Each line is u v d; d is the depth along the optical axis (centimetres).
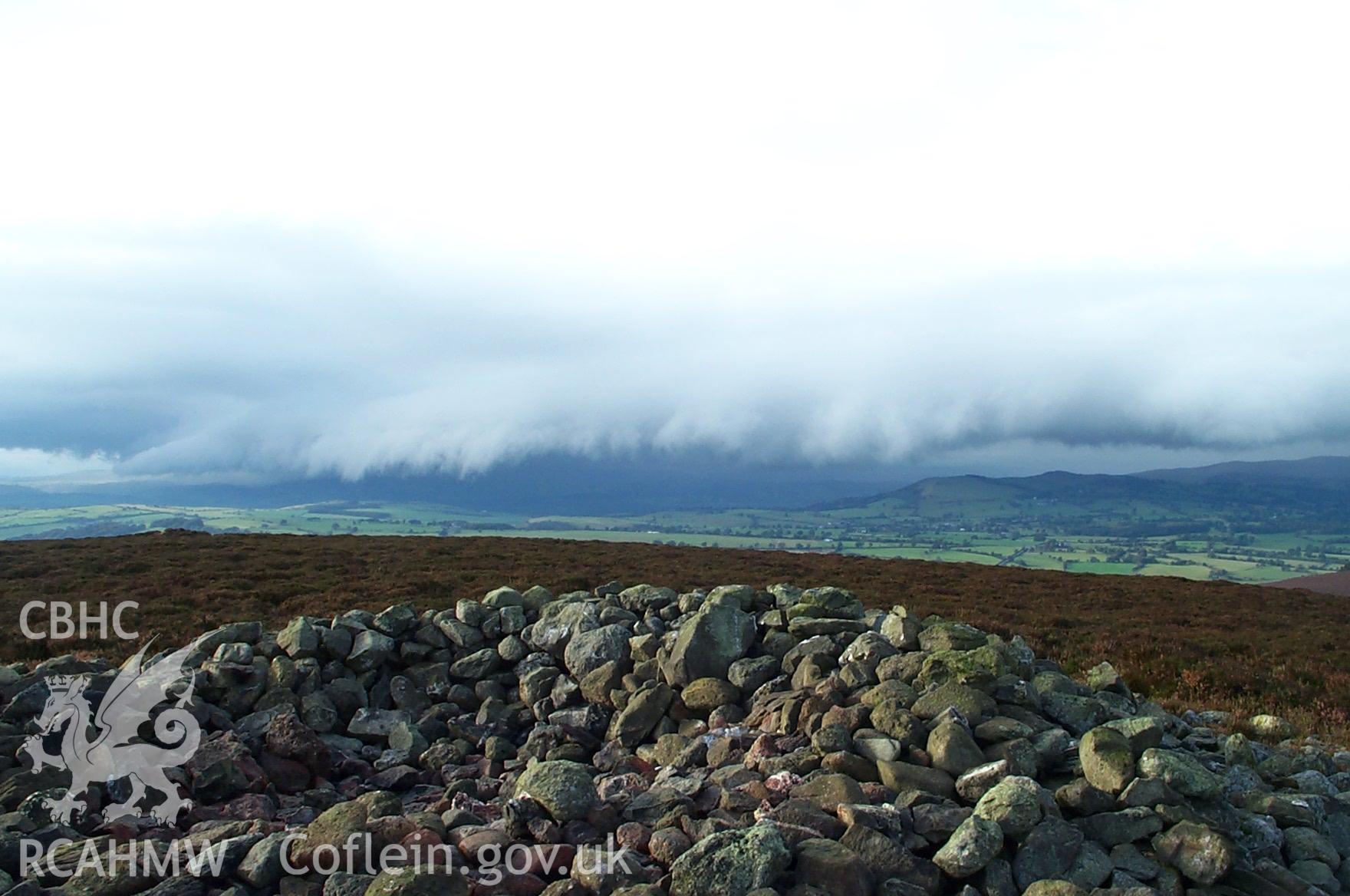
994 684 945
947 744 807
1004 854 669
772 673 1105
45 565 3447
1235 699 1666
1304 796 846
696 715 1088
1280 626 2914
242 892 641
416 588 2917
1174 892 656
